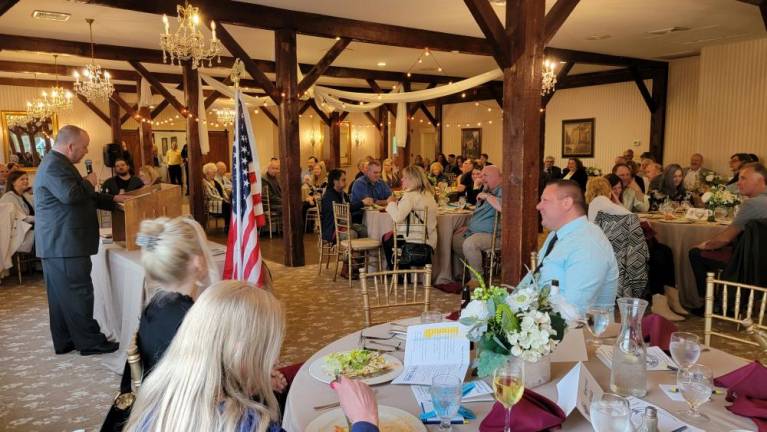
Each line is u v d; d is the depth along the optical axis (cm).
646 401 143
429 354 165
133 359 163
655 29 697
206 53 533
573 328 176
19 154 1240
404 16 622
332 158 1392
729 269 396
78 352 361
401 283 554
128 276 324
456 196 800
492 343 139
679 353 149
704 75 828
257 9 568
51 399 293
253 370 105
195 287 183
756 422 130
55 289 349
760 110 761
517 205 379
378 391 153
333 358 170
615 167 561
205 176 938
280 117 612
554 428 127
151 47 809
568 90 1184
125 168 614
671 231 466
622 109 1079
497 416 127
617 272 221
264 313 107
